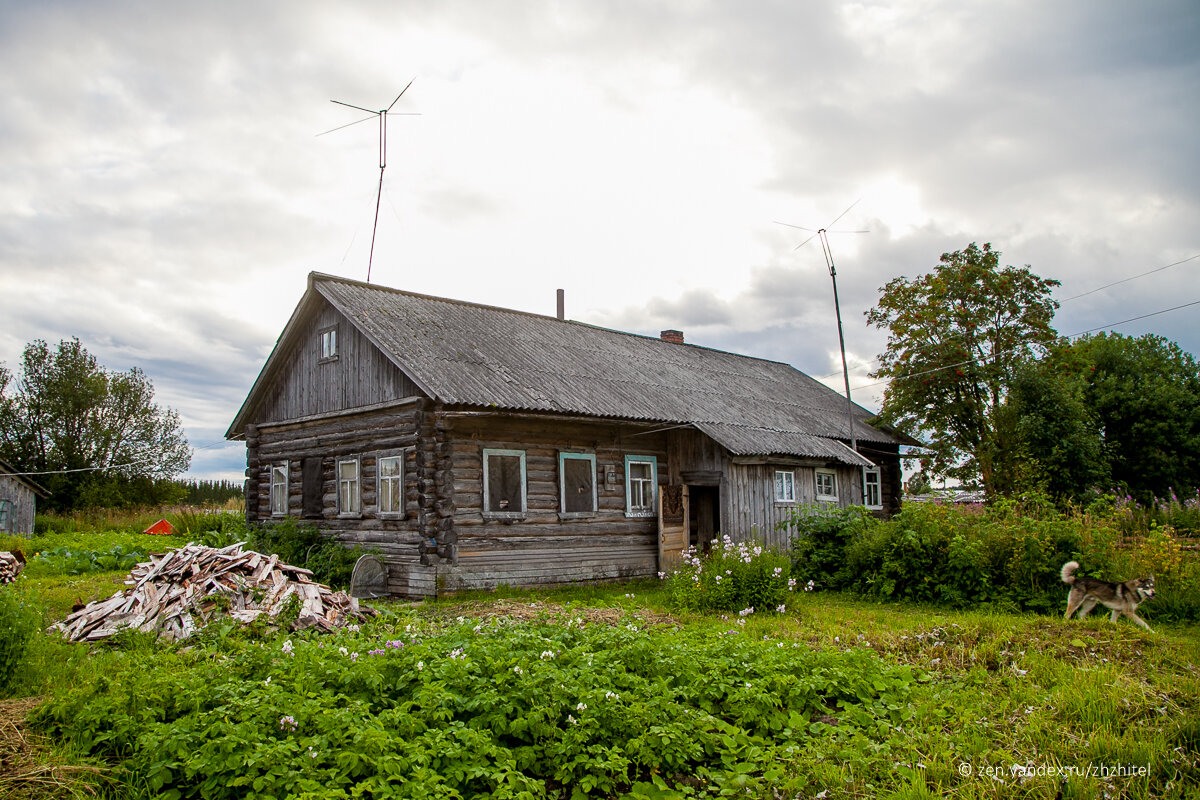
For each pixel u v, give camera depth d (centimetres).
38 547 2352
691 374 2417
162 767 493
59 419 3816
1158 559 1198
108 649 905
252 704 546
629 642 755
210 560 1124
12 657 728
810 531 1590
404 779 477
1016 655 849
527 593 1498
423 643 729
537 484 1673
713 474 1891
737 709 643
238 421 2205
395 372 1672
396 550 1609
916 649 902
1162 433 2580
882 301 2727
